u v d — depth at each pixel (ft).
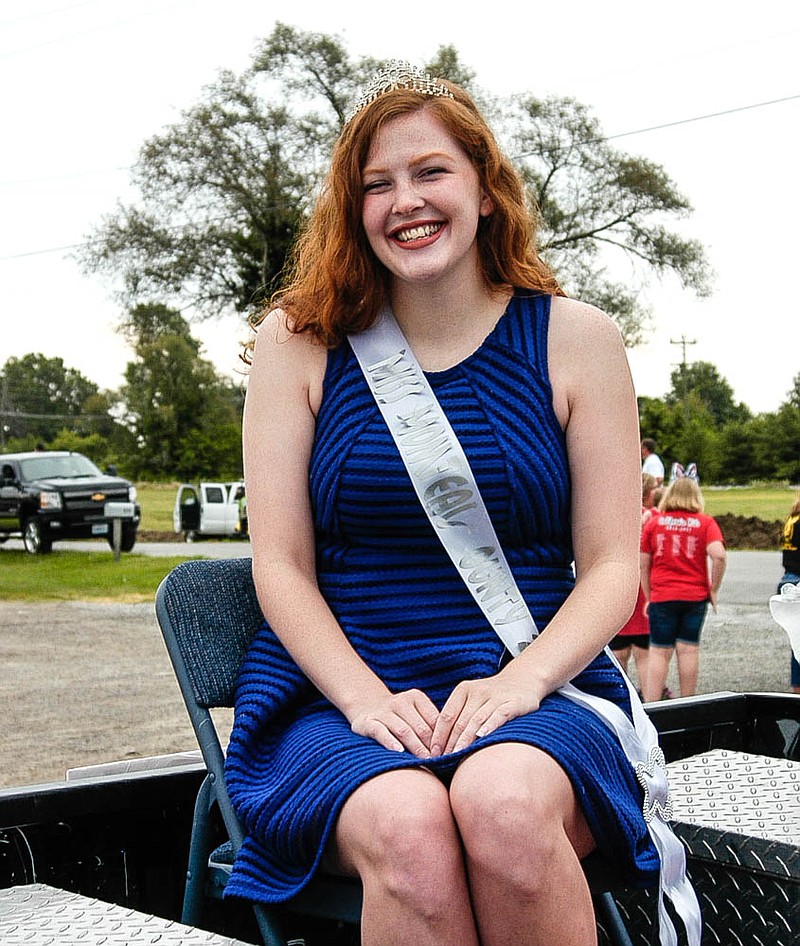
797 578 24.53
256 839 5.63
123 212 115.55
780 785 7.27
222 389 233.35
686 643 24.91
